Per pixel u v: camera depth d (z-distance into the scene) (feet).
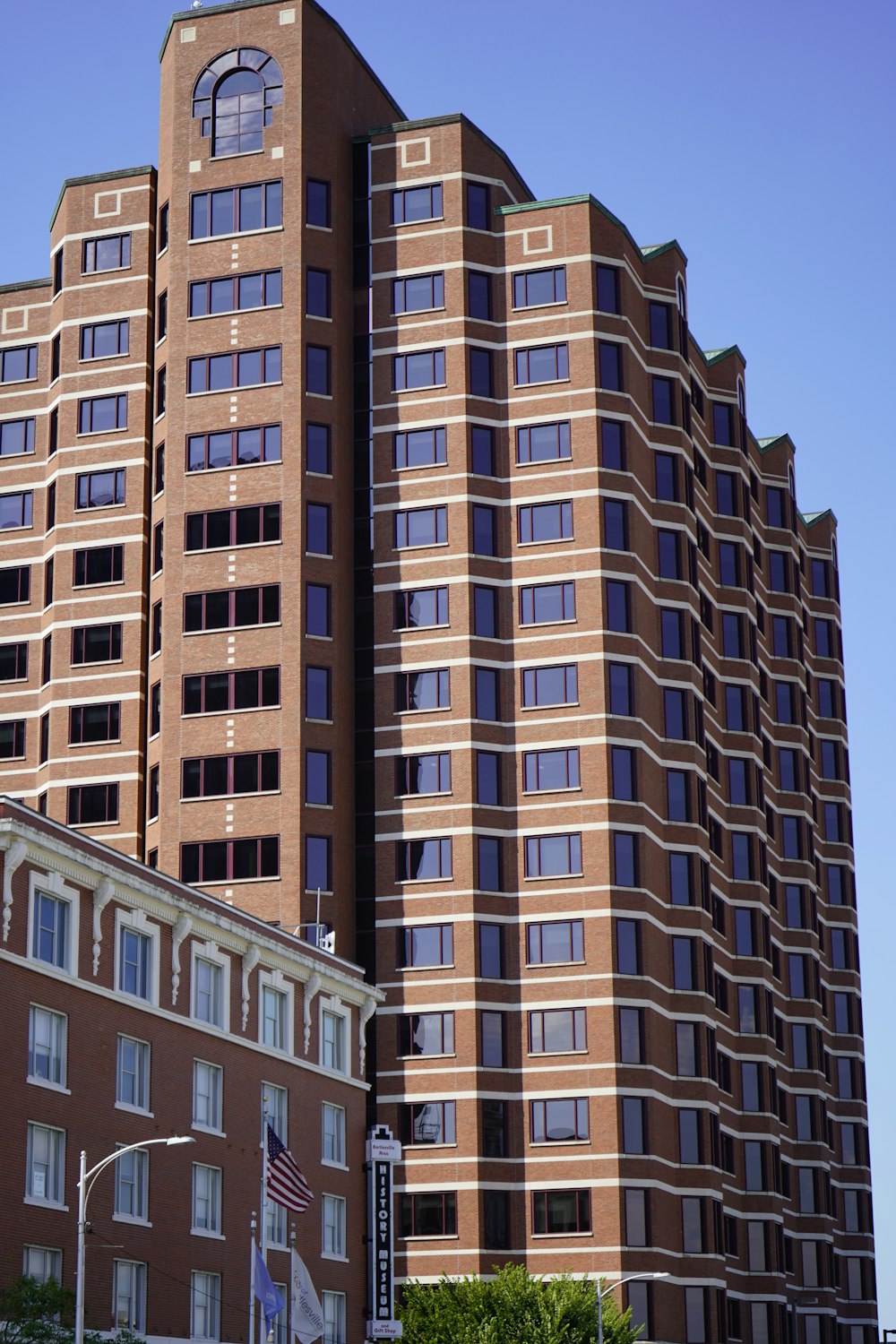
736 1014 373.81
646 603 350.43
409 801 337.93
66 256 365.20
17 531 361.71
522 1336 282.36
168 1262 221.25
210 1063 235.61
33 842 204.03
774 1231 366.84
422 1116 324.80
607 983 326.24
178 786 333.21
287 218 352.28
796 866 427.33
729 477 402.72
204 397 348.18
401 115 390.83
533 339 354.13
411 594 346.13
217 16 363.76
